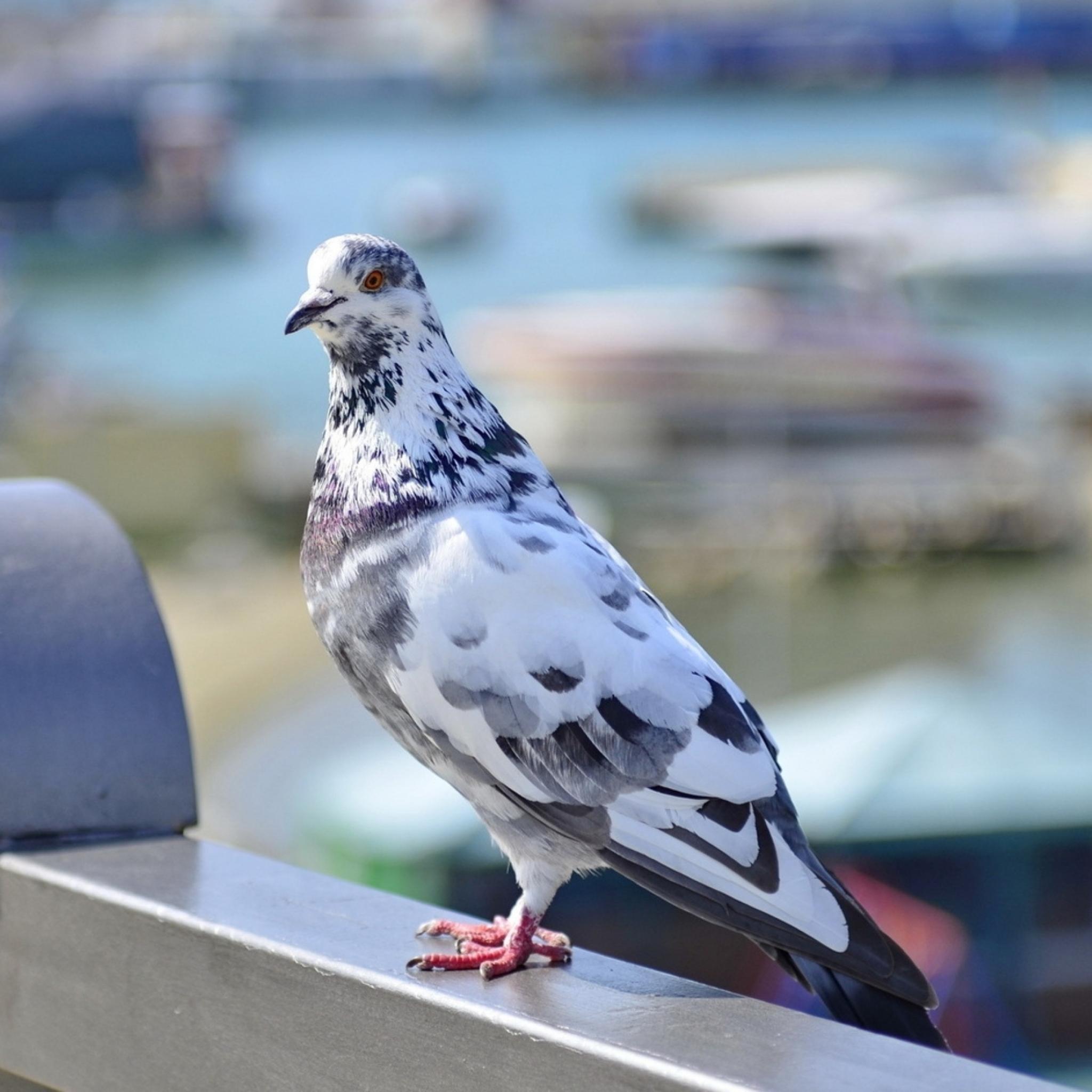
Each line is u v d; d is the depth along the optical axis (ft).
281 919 6.79
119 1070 7.09
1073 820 37.19
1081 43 314.76
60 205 220.43
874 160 239.09
